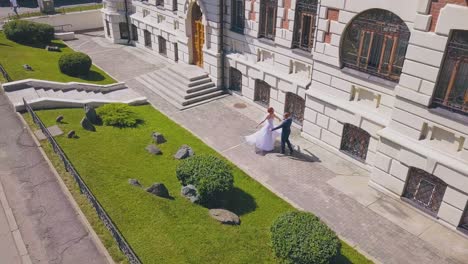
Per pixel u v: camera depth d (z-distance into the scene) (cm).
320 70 1529
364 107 1422
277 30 1695
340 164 1528
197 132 1744
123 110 1742
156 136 1596
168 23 2456
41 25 2698
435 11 1059
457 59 1063
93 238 1030
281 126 1515
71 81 2131
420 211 1264
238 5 1895
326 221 1226
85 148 1444
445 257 1102
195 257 985
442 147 1168
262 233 1119
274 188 1377
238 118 1880
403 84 1193
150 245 1002
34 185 1238
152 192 1197
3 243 1029
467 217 1159
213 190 1170
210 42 2080
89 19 3322
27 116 1625
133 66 2541
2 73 1964
